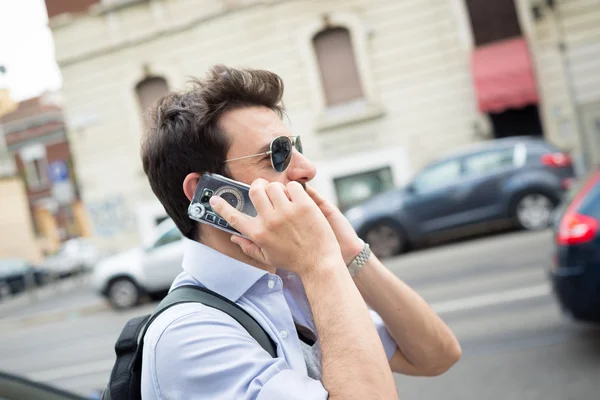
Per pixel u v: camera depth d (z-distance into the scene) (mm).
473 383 4750
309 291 1181
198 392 1130
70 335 11312
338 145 16000
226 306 1241
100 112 17438
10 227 32438
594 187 4883
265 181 1250
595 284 4691
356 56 15797
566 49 14703
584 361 4723
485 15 15102
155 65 16938
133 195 17438
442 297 7820
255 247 1238
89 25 17156
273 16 16047
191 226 1354
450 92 15367
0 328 14875
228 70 1367
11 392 2281
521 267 8602
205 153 1315
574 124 14766
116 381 1229
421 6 15328
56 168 24734
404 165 15695
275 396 1086
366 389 1084
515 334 5664
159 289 12234
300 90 16047
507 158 11773
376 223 12172
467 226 11883
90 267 27172
